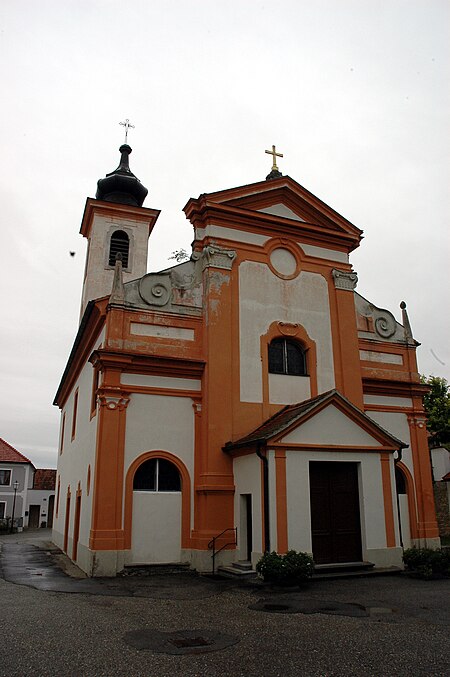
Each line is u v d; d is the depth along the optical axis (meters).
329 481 15.24
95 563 14.55
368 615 9.53
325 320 19.52
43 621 9.04
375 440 15.76
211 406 16.72
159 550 15.48
